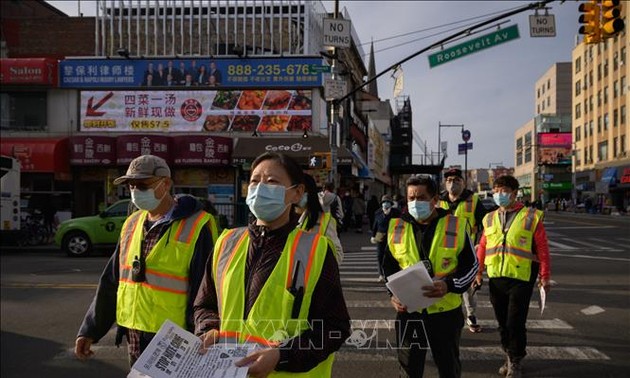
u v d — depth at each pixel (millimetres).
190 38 23859
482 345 6352
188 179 22734
